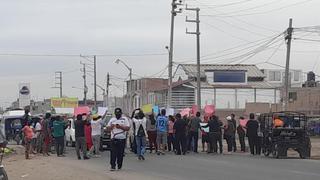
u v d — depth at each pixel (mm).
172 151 28719
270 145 25062
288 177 16406
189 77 74062
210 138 27438
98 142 25938
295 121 25000
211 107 34344
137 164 21078
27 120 26656
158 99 78062
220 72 74250
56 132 26547
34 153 27594
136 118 23328
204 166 20156
